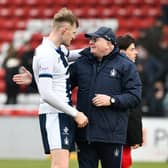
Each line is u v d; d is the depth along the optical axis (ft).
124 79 51.13
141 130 56.85
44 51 49.39
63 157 49.57
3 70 135.95
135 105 51.16
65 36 49.90
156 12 150.20
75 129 51.52
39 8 153.79
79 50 53.16
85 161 51.98
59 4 153.89
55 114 49.80
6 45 146.61
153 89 110.22
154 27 125.49
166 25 143.13
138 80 51.37
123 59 51.57
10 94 117.91
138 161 101.40
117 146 51.34
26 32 148.56
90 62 51.60
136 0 152.35
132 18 149.79
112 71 51.06
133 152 102.22
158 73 114.42
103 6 152.35
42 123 50.21
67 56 50.96
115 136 50.80
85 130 50.85
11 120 104.17
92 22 148.97
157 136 101.81
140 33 138.31
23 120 103.91
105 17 150.51
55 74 49.78
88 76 51.31
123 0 152.46
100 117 50.72
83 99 51.31
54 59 49.42
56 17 49.90
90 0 153.28
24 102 123.65
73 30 50.19
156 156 101.81
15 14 152.97
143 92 109.50
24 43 144.56
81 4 153.07
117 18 150.10
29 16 152.56
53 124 49.73
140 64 111.65
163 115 108.47
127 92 50.96
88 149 51.88
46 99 48.88
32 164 92.63
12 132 104.27
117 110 50.90
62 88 50.03
